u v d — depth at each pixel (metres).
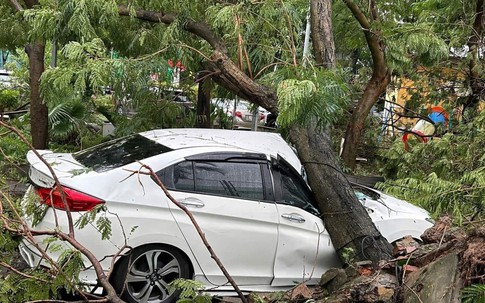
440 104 9.30
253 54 6.64
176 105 8.02
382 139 9.45
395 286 4.03
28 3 8.43
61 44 7.11
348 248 5.19
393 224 5.90
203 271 4.97
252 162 5.30
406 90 9.84
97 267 3.27
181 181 4.98
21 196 5.07
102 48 6.18
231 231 5.04
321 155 5.67
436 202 5.20
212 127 8.68
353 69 9.80
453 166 6.64
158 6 6.72
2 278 3.32
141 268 4.80
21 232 3.24
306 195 5.57
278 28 6.52
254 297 4.38
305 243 5.33
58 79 5.78
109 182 4.71
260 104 6.04
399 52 7.23
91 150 5.59
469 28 8.59
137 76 6.35
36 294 3.20
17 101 12.86
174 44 6.57
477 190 4.99
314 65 5.77
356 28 8.16
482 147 6.55
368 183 7.18
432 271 3.64
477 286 3.10
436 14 8.77
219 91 8.19
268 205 5.22
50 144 9.43
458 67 8.70
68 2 6.12
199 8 6.82
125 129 7.99
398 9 8.63
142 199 4.77
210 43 6.68
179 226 4.86
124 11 6.71
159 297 4.87
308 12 7.14
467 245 3.47
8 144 8.06
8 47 9.58
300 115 5.04
